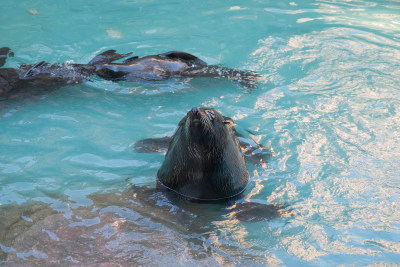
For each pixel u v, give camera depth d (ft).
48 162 19.84
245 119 23.36
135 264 13.99
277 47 31.81
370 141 21.20
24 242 14.83
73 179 18.74
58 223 15.90
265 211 16.81
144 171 19.51
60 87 26.50
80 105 24.81
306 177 18.80
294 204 17.13
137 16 38.19
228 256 14.38
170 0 41.98
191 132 16.88
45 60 29.76
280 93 25.99
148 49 31.89
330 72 28.17
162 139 21.86
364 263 13.65
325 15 37.96
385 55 30.19
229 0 41.91
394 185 17.93
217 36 34.12
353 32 34.01
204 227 16.03
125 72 27.27
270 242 15.01
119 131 22.47
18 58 29.73
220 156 17.34
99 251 14.55
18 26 35.19
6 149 20.66
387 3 41.19
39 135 21.97
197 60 29.25
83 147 21.07
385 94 25.49
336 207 16.78
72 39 33.22
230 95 25.75
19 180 18.48
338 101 24.91
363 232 15.20
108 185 18.47
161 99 25.44
